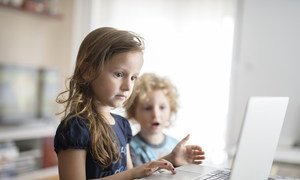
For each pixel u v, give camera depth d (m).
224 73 2.94
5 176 2.80
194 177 0.89
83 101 0.96
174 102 1.70
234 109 2.93
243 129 0.73
